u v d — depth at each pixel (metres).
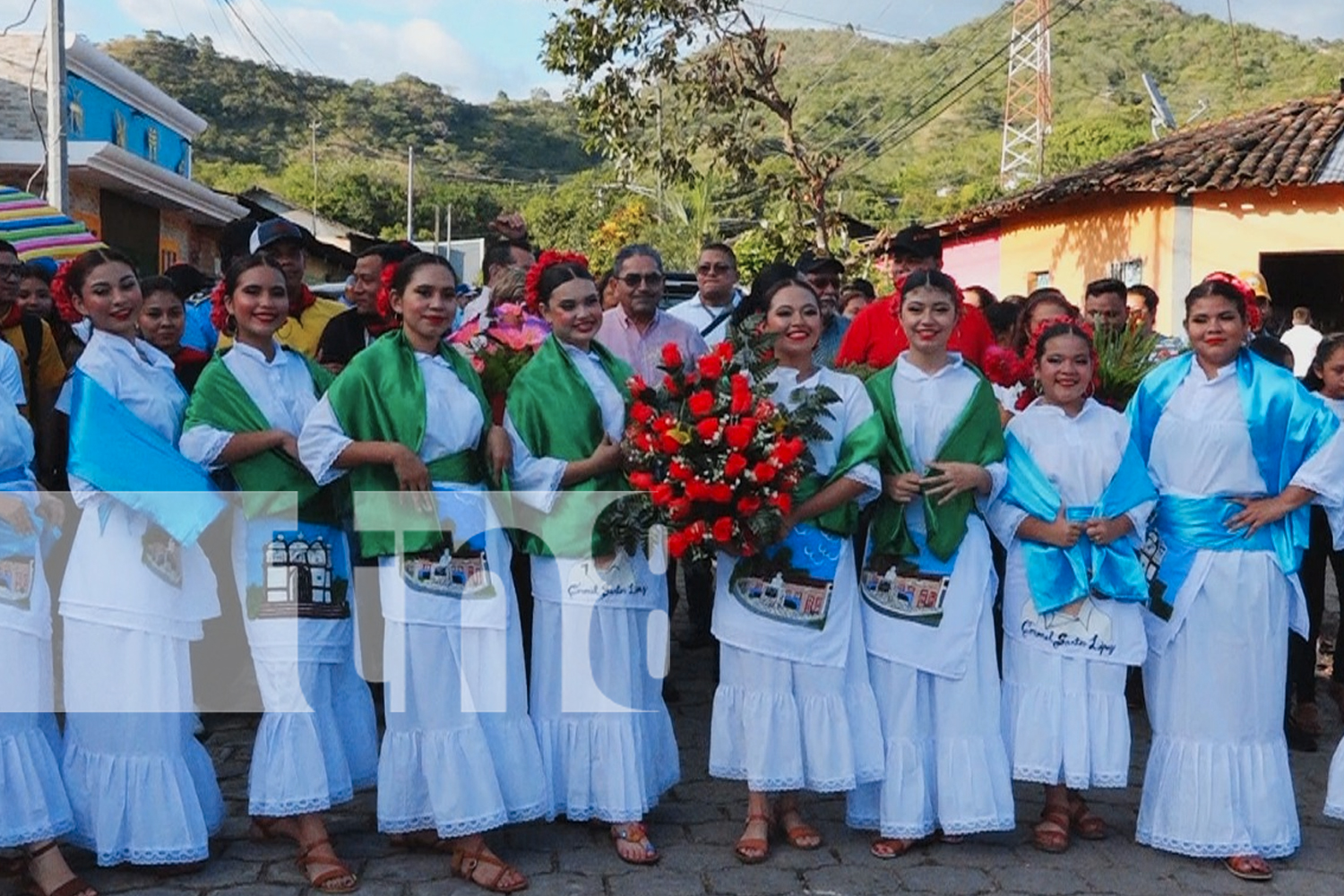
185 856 4.27
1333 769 4.79
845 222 18.03
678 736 6.06
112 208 16.45
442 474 4.38
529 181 59.53
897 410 4.69
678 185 17.81
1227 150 14.67
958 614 4.64
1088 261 16.56
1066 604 4.64
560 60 16.19
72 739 4.30
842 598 4.62
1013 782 5.57
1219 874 4.57
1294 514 4.68
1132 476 4.69
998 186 36.78
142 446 4.23
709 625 7.45
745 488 4.32
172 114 21.75
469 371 4.55
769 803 4.78
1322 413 4.68
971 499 4.67
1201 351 4.77
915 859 4.64
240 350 4.50
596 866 4.54
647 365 5.86
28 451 4.21
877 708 4.69
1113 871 4.58
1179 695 4.69
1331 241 14.15
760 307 5.12
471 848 4.39
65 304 4.47
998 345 6.48
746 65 16.45
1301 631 4.82
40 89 17.19
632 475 4.46
